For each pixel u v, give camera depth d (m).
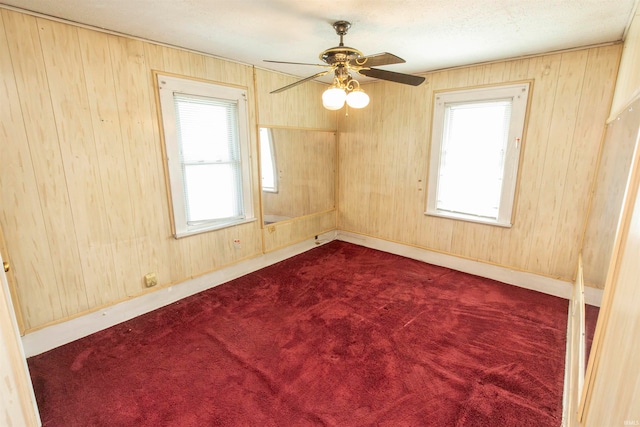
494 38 2.62
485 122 3.47
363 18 2.24
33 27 2.12
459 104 3.60
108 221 2.64
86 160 2.47
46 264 2.36
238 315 2.93
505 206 3.43
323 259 4.34
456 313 2.93
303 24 2.35
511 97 3.22
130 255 2.81
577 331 2.08
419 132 3.97
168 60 2.83
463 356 2.34
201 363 2.28
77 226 2.48
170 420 1.82
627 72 2.00
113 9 2.09
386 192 4.46
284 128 4.03
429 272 3.87
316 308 3.04
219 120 3.34
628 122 1.65
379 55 1.95
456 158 3.75
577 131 2.91
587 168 2.90
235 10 2.11
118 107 2.59
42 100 2.21
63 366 2.25
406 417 1.82
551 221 3.17
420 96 3.88
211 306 3.09
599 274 1.78
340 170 4.95
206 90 3.14
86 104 2.42
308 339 2.56
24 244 2.24
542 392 1.99
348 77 2.24
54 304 2.43
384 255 4.48
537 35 2.54
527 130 3.17
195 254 3.31
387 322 2.79
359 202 4.81
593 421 0.98
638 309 0.64
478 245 3.72
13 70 2.08
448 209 3.93
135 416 1.84
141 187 2.81
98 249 2.61
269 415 1.85
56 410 1.88
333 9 2.09
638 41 1.64
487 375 2.14
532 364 2.24
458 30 2.46
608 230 1.73
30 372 2.18
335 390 2.03
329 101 2.15
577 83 2.85
